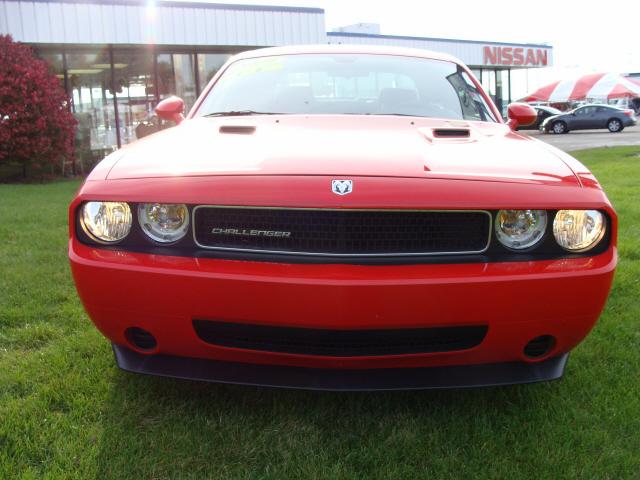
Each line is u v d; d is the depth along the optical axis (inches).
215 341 81.4
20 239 207.8
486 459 80.0
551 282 76.7
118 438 83.8
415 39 984.9
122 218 81.3
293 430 86.9
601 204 80.0
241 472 77.5
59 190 400.8
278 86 130.8
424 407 93.2
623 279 157.8
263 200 76.8
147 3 578.6
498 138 102.9
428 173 79.8
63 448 81.2
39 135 473.4
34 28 533.0
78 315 131.9
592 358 111.6
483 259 77.9
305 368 82.4
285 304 75.2
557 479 76.2
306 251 77.7
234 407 92.8
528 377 84.7
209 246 79.9
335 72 134.0
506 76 1225.4
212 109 127.8
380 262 76.3
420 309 75.0
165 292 77.9
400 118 115.6
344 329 75.4
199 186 79.1
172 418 89.4
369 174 78.7
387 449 82.4
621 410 92.0
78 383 99.0
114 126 613.9
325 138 96.0
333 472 77.0
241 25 633.0
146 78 625.3
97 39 560.1
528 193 78.4
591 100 1797.5
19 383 99.7
